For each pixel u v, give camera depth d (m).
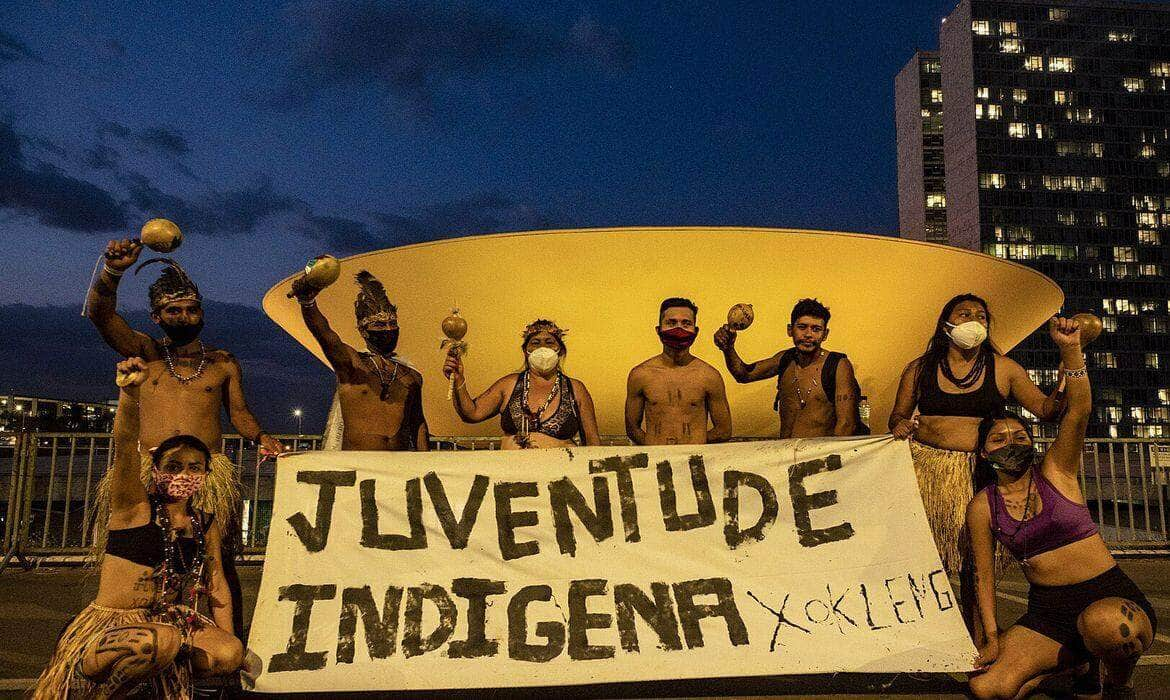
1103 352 104.62
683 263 5.45
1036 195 107.12
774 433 7.36
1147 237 107.19
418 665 3.35
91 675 2.92
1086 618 3.17
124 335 3.87
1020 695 3.36
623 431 7.40
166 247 3.66
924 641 3.46
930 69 122.50
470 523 3.67
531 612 3.51
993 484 3.58
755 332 5.95
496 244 5.47
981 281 5.89
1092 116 109.00
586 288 5.65
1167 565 7.31
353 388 4.15
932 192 119.25
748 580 3.63
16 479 7.13
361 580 3.53
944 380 4.13
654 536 3.71
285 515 3.62
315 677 3.29
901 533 3.74
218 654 3.20
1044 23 110.06
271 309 7.31
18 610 5.11
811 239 5.34
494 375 6.69
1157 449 8.45
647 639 3.46
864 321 5.98
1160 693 3.40
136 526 3.18
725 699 3.34
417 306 6.07
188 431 3.95
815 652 3.43
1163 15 111.50
